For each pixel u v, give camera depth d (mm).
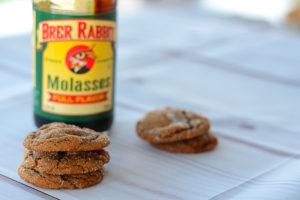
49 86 535
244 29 1024
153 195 462
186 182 482
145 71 763
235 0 1520
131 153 525
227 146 550
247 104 666
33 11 538
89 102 540
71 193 460
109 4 539
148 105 643
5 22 1026
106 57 543
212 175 495
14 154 510
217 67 793
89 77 535
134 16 1076
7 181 470
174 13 1131
